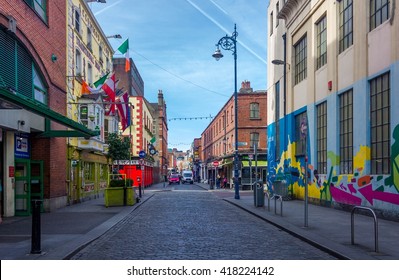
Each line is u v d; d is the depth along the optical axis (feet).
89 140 75.05
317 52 70.64
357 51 53.72
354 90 54.60
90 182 87.20
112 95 76.18
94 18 87.81
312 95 71.10
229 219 52.95
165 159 317.01
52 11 60.44
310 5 71.61
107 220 49.42
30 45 51.55
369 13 51.60
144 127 177.06
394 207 44.83
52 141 59.88
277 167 93.91
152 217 55.16
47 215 54.75
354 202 54.70
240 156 140.77
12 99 32.19
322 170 67.82
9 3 45.37
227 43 90.48
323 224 43.96
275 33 96.48
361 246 30.99
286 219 49.06
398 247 30.58
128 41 79.97
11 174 51.83
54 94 61.52
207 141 255.91
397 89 44.24
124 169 140.77
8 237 35.96
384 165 47.83
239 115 142.20
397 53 44.39
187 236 38.24
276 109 95.40
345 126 58.80
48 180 58.54
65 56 67.46
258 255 29.43
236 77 91.86
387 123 47.29
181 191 133.59
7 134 50.88
